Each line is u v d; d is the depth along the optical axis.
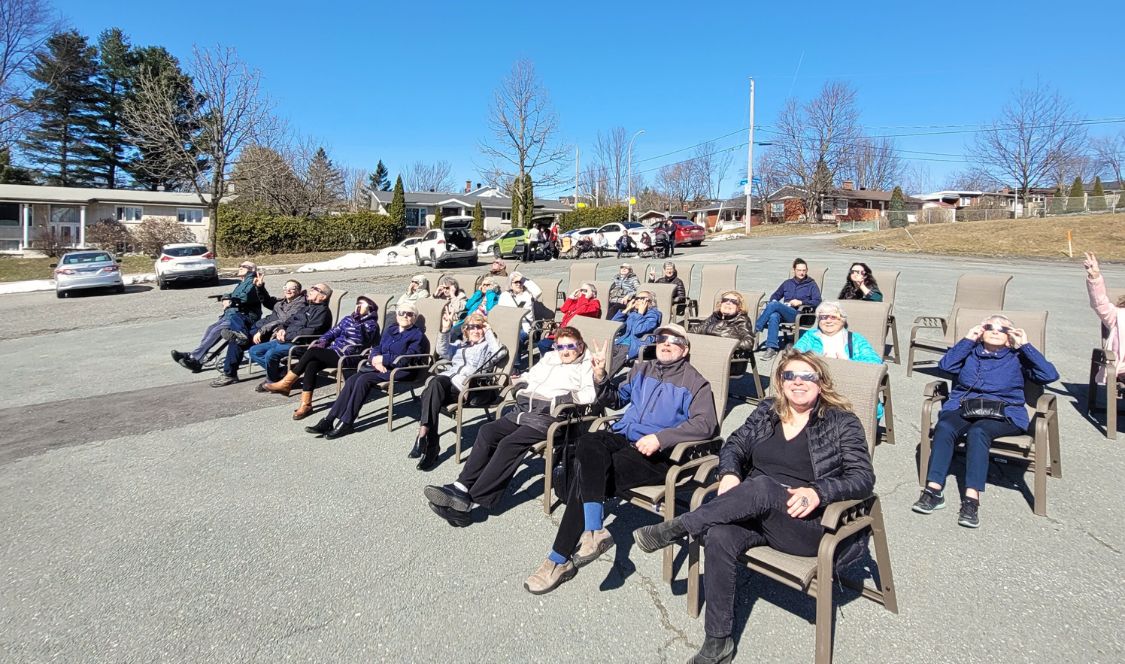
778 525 2.71
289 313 7.47
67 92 48.62
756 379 6.25
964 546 3.47
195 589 3.21
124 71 49.34
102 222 34.78
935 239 26.25
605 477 3.34
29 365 9.38
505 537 3.73
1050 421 4.19
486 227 61.62
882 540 2.83
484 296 8.72
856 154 64.50
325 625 2.91
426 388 4.86
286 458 5.08
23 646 2.79
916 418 5.61
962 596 3.01
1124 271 16.86
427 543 3.67
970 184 78.62
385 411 6.35
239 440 5.55
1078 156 50.31
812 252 25.66
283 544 3.68
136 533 3.84
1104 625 2.77
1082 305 11.04
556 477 3.95
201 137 30.02
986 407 3.91
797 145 51.78
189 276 19.75
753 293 8.49
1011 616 2.85
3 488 4.58
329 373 6.68
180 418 6.26
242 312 8.53
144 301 17.08
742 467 3.31
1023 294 12.46
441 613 2.99
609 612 2.98
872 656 2.62
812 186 52.06
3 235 36.34
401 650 2.73
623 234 28.22
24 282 22.11
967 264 19.42
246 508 4.17
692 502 2.95
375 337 6.74
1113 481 4.20
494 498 3.85
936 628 2.78
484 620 2.93
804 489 2.72
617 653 2.69
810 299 8.53
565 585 3.21
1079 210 35.59
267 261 30.16
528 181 43.50
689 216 63.41
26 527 3.95
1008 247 22.92
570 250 29.52
